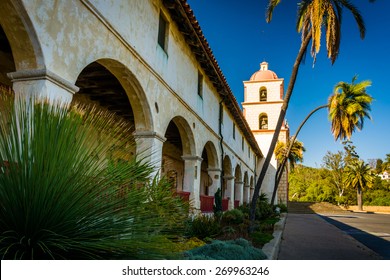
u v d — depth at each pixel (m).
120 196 3.14
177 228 4.35
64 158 2.86
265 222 17.61
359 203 48.44
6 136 2.81
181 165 20.12
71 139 2.95
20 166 2.75
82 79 8.67
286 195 37.62
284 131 38.28
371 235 15.20
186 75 11.85
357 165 49.06
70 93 5.20
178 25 10.87
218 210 13.88
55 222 2.75
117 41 6.88
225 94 17.20
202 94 14.02
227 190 19.61
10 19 4.46
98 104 10.47
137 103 8.34
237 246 6.12
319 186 59.38
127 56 7.30
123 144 3.58
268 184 37.62
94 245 2.72
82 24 5.69
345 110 23.38
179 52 11.13
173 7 9.65
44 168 2.78
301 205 45.31
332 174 59.81
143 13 8.28
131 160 3.54
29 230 2.70
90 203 2.88
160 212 3.50
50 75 4.69
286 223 21.08
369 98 23.52
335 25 11.18
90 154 3.08
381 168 66.19
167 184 4.78
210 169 16.06
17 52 4.71
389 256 9.38
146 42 8.38
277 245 9.91
